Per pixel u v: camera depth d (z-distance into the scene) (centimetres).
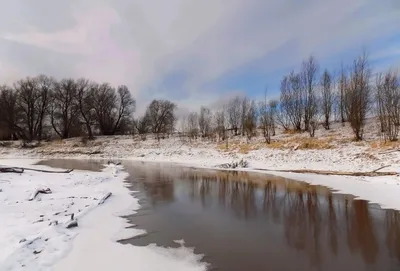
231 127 5084
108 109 6606
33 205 1101
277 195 1516
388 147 2428
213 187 1778
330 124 3897
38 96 6262
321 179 1972
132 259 707
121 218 1059
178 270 657
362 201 1314
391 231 920
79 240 804
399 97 2881
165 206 1280
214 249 788
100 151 4928
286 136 3778
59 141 5700
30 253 669
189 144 4628
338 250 779
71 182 1652
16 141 5822
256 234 913
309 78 5175
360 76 3344
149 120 6794
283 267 679
